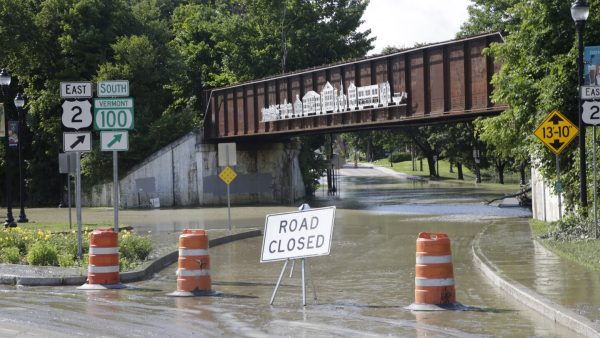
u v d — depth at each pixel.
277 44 76.38
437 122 44.97
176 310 13.67
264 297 15.47
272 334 11.32
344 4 80.19
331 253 24.39
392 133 122.62
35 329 11.77
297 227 14.41
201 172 63.97
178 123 65.75
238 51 75.94
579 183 26.80
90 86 20.06
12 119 75.75
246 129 59.72
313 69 51.91
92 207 65.00
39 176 72.12
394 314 13.02
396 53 44.53
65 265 20.05
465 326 11.71
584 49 23.72
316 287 16.97
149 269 19.95
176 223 40.34
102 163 64.75
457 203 54.25
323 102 51.34
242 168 64.69
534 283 14.95
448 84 41.19
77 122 20.05
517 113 29.47
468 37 39.50
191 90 78.69
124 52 68.12
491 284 16.44
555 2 27.47
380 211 47.06
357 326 11.91
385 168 150.75
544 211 33.00
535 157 29.92
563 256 19.14
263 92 57.44
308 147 73.12
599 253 18.45
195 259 15.79
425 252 13.63
